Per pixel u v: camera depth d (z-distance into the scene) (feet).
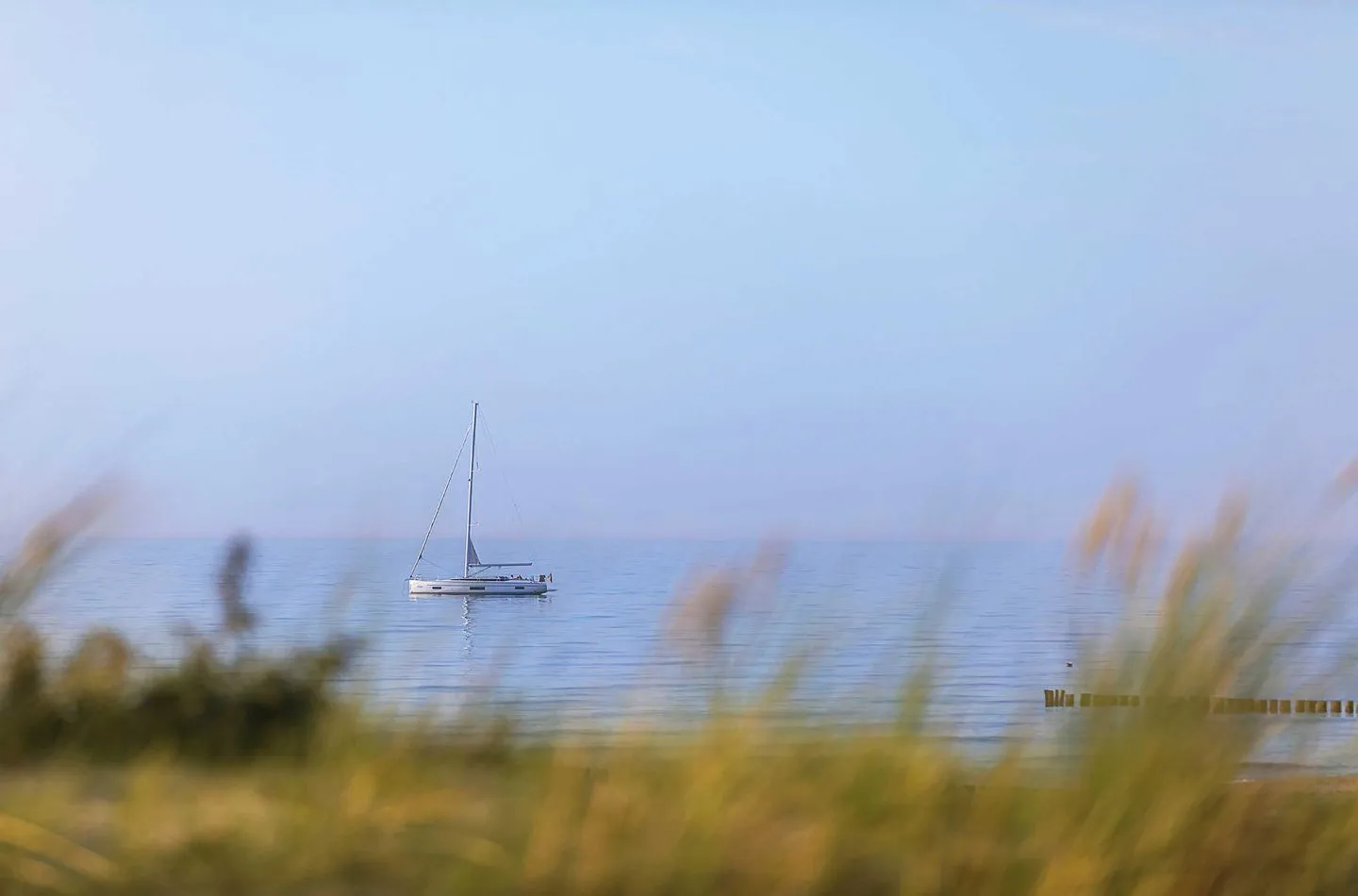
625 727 41.50
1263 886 35.83
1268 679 37.24
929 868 36.24
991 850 37.01
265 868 35.53
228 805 40.70
